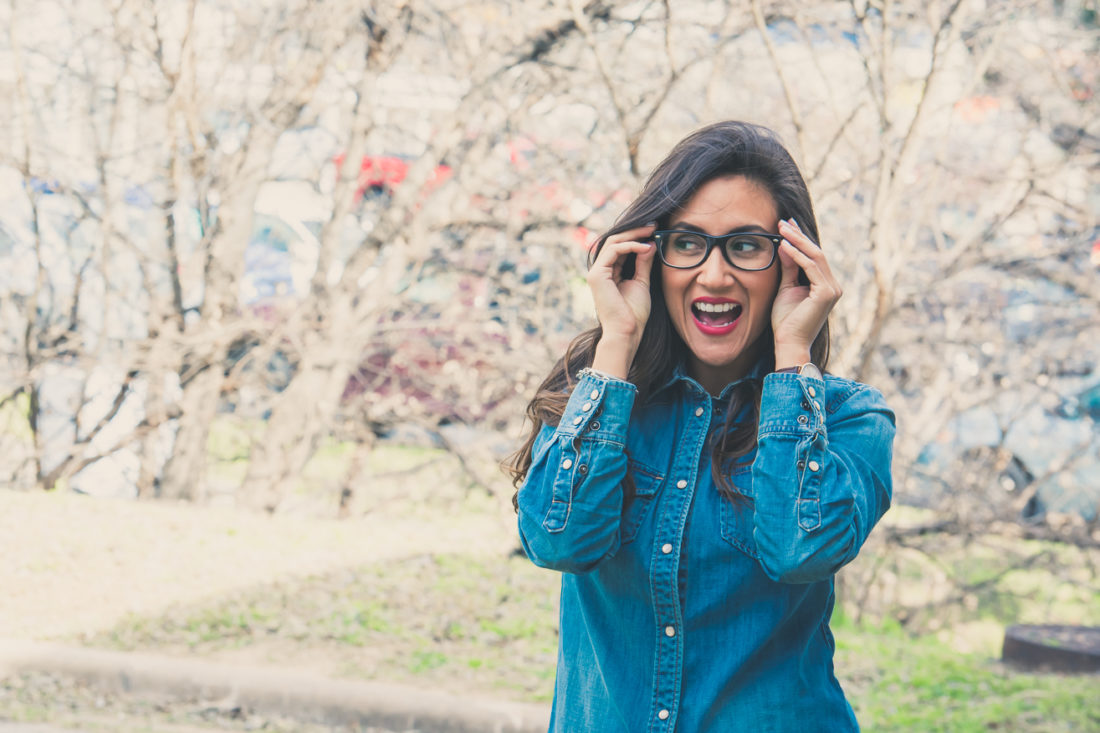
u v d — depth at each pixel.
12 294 10.56
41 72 10.07
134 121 10.21
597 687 1.86
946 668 6.65
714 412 1.93
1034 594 10.29
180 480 10.65
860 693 6.03
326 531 8.81
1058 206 9.57
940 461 10.38
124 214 10.39
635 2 9.00
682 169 1.91
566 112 9.95
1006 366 9.94
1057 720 5.57
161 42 9.81
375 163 10.57
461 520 10.66
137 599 6.83
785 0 8.27
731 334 1.91
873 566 10.06
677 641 1.80
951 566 10.66
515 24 9.47
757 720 1.77
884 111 7.57
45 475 10.52
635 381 1.96
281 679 5.57
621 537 1.84
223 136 10.20
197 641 6.23
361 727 5.43
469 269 10.30
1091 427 10.24
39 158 10.02
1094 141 9.55
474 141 9.95
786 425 1.78
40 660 5.83
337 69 10.11
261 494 10.27
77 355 10.38
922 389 10.15
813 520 1.71
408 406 10.48
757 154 1.89
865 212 8.55
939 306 9.95
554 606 7.37
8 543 7.62
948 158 9.36
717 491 1.84
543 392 2.09
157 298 10.23
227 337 10.11
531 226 9.93
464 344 10.77
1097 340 10.03
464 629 6.73
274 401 10.36
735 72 9.16
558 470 1.83
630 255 2.03
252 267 11.17
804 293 1.90
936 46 7.40
